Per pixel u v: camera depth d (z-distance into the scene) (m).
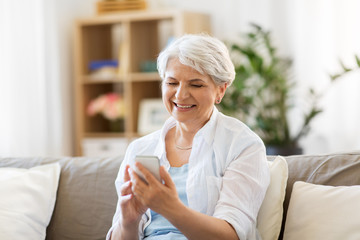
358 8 3.89
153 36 4.90
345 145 4.02
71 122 4.85
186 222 1.49
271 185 1.77
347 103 3.99
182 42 1.72
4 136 3.95
